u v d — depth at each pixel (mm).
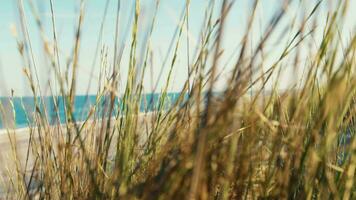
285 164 851
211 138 659
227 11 625
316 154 808
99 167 1022
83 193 1063
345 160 895
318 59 796
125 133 990
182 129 834
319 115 804
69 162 1091
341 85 699
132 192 742
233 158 776
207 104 658
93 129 1145
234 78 686
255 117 794
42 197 1179
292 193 854
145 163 963
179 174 687
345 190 835
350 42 758
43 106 1150
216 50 640
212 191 756
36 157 1211
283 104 867
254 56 684
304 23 787
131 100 1034
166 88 1101
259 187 930
